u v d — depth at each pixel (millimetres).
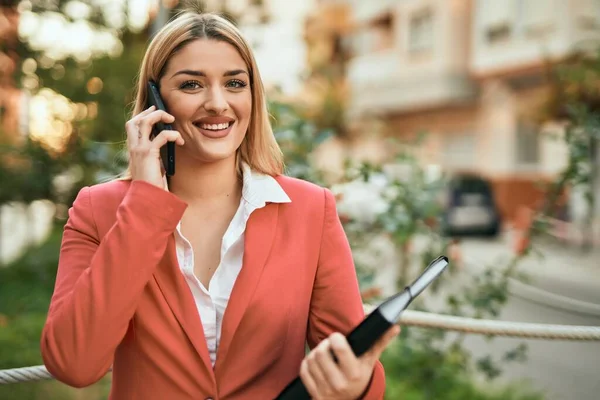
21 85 5098
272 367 1414
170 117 1406
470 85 19406
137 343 1396
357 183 3361
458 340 3900
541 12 16188
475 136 19656
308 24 5414
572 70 4961
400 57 21344
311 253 1479
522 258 3584
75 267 1418
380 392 1265
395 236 3566
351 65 23266
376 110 22078
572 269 10070
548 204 3566
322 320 1482
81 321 1271
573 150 3461
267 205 1489
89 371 1286
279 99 3725
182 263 1444
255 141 1567
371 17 22828
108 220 1463
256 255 1430
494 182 18406
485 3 18375
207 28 1473
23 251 8242
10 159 6113
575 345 6000
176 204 1327
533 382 4887
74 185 6105
